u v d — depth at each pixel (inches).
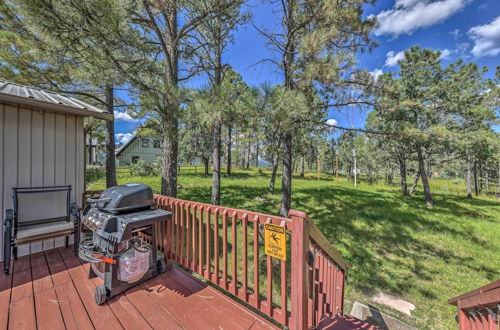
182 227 88.2
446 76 336.5
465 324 79.8
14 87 106.3
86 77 131.9
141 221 67.4
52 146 105.8
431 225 239.0
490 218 275.9
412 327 101.1
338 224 228.7
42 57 131.3
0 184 91.0
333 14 145.8
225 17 178.4
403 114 198.8
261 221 62.1
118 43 117.6
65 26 104.0
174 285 76.9
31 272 83.0
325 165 1029.2
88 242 77.4
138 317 61.1
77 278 79.7
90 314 61.6
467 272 153.3
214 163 249.6
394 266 157.2
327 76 142.3
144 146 818.2
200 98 120.6
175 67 158.6
